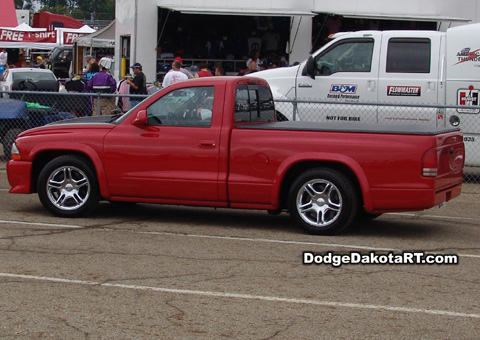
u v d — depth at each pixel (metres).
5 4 39.22
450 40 13.49
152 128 9.18
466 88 13.42
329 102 13.23
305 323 5.71
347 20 21.53
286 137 8.76
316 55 14.16
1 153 16.16
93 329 5.49
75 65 31.61
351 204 8.68
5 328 5.48
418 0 20.61
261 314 5.90
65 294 6.32
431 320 5.84
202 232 8.99
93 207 9.53
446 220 10.19
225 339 5.34
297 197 8.81
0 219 9.45
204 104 9.09
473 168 14.98
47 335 5.36
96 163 9.30
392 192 8.49
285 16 20.69
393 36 13.75
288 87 14.20
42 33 35.34
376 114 13.79
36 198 11.16
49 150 9.53
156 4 20.73
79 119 10.19
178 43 21.91
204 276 6.97
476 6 20.55
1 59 33.72
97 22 47.28
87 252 7.80
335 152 8.61
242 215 10.27
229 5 20.58
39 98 14.75
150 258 7.61
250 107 9.51
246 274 7.07
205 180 8.96
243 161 8.86
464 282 6.96
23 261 7.37
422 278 7.07
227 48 22.19
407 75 13.67
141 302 6.14
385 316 5.92
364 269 7.36
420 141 8.42
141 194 9.23
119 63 22.53
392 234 9.11
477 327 5.70
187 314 5.87
